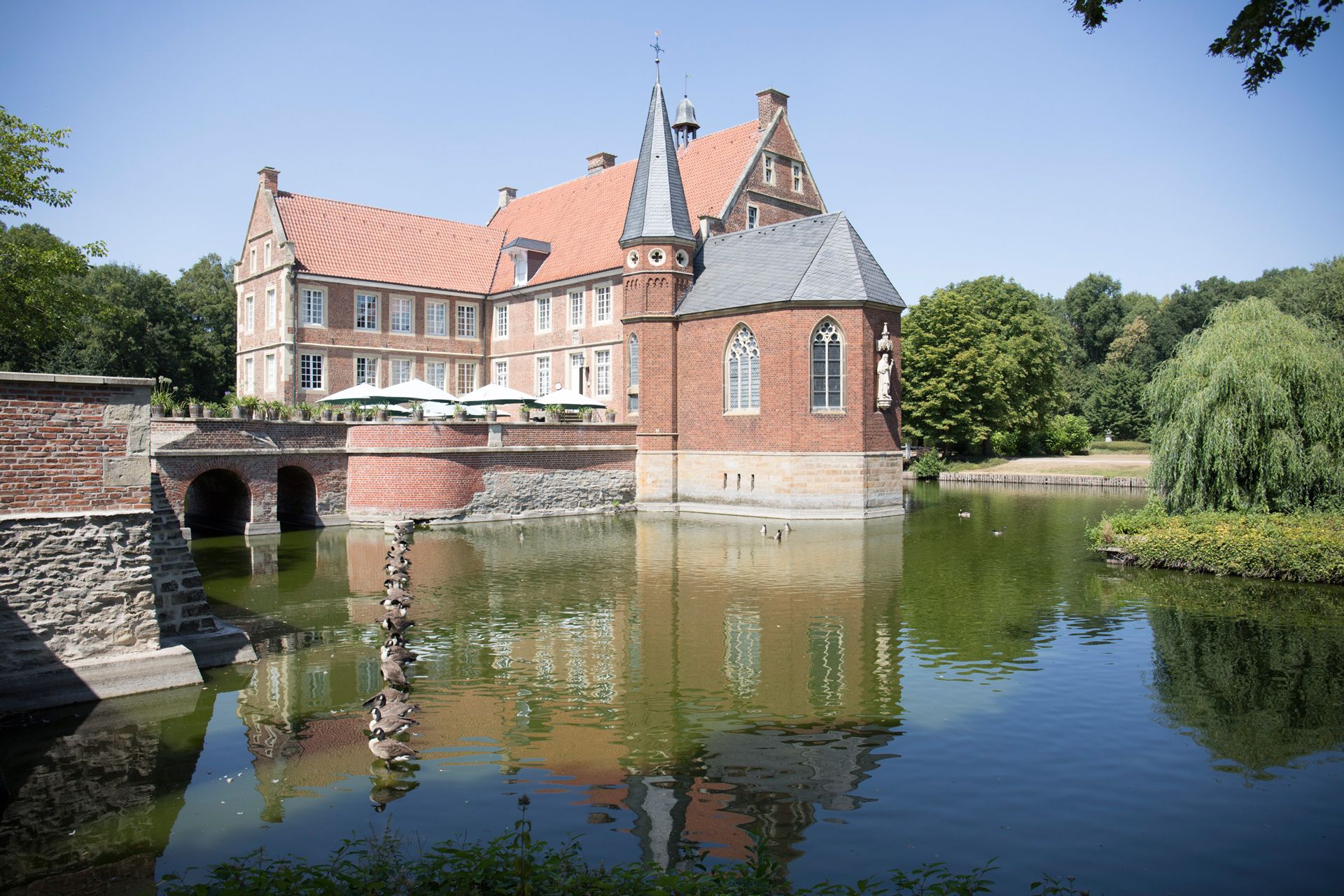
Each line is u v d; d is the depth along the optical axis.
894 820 9.43
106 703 13.10
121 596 13.66
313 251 46.94
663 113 39.75
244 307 50.06
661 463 39.34
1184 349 25.53
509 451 35.31
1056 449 75.88
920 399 64.25
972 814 9.59
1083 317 108.75
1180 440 24.64
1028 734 11.88
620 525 33.62
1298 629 17.12
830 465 35.53
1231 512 23.88
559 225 52.22
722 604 19.28
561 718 12.49
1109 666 14.80
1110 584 21.48
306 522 33.62
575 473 37.66
